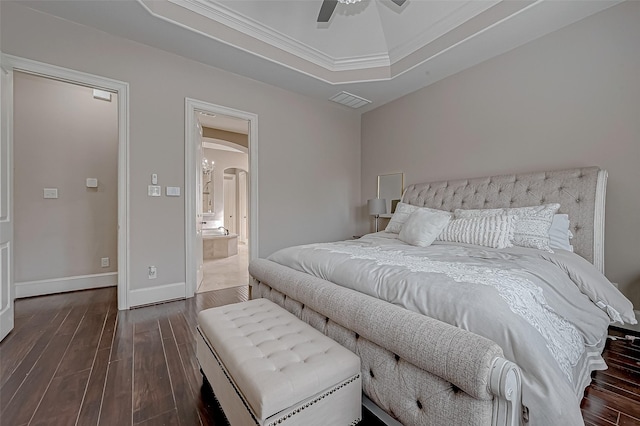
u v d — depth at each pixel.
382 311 1.25
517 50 2.84
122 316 2.62
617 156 2.27
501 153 2.97
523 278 1.36
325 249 2.16
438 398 1.03
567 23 2.48
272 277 2.06
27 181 3.21
